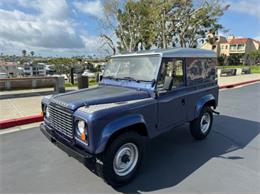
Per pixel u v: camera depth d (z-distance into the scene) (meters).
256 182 3.61
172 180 3.68
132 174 3.62
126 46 34.25
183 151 4.82
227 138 5.61
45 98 4.34
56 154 4.57
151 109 3.86
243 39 78.06
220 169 4.04
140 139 3.67
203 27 32.56
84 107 3.35
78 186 3.48
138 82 4.22
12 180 3.64
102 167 3.31
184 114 4.69
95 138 3.09
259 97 12.04
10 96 10.51
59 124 3.67
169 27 30.72
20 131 6.03
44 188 3.42
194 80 4.96
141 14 31.36
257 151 4.82
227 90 15.09
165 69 4.16
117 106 3.41
